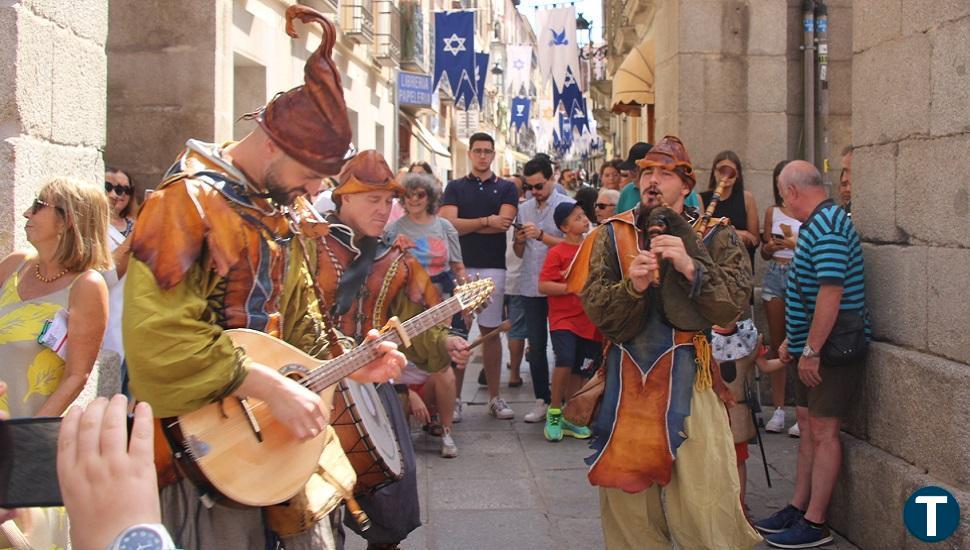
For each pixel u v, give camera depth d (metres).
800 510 4.93
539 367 7.61
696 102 8.41
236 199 2.62
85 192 3.52
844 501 4.79
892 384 4.42
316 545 2.88
